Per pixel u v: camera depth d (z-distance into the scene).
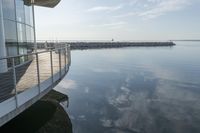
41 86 6.39
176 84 18.02
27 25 12.04
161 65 34.50
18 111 5.20
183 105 11.52
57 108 10.12
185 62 40.53
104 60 40.00
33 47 13.59
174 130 8.12
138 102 11.96
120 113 9.98
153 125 8.59
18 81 6.55
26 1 11.93
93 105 11.21
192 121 9.09
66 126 8.18
